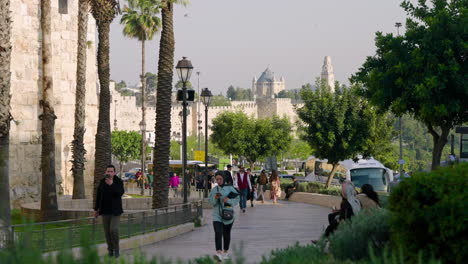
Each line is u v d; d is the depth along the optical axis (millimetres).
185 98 30328
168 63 31062
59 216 30562
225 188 16203
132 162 152000
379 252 11234
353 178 57781
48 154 31062
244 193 36094
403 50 28016
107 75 38969
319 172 70188
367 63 29656
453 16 27734
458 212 9000
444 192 9289
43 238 15633
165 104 30938
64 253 6043
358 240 11469
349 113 51094
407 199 9695
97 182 38531
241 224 28562
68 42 49500
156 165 30844
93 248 6012
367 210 14336
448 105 26750
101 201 15914
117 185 15938
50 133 31344
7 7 20359
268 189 62125
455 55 27094
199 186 61219
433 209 9289
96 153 38812
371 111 50594
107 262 6449
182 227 25516
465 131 44062
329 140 51375
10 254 6129
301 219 31438
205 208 40750
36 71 38969
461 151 44156
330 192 48000
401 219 9844
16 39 37500
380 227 11469
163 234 22891
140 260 7105
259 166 148625
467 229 8984
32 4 38531
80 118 41438
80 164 41219
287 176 109375
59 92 46625
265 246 19297
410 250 9633
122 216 24234
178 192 55219
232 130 96250
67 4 49250
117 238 15906
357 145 50938
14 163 37406
